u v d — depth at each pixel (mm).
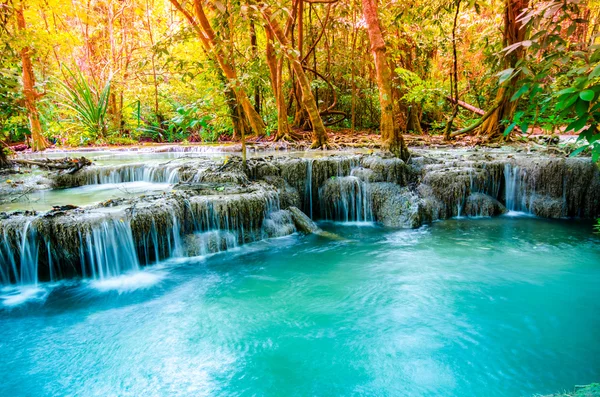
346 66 14391
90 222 4570
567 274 4727
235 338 3580
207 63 9969
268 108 13891
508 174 7469
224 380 3047
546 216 7039
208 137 13156
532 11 2215
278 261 5297
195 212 5523
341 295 4348
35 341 3543
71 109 13336
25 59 10125
